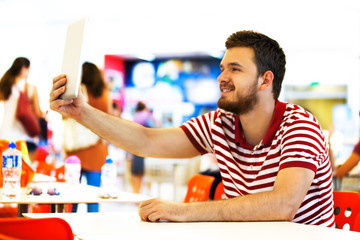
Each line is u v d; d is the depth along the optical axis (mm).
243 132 1709
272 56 1652
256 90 1635
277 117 1638
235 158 1708
